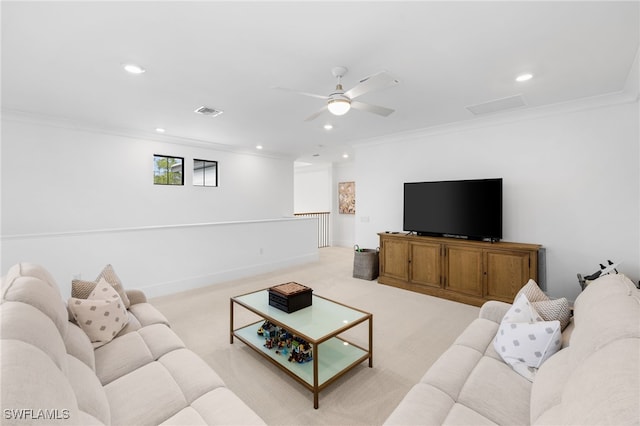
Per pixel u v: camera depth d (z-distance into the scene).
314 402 1.87
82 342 1.62
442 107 3.48
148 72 2.56
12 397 0.70
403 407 1.33
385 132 4.76
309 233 6.22
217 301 3.79
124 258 3.75
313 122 4.16
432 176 4.54
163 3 1.66
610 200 3.19
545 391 1.22
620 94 3.02
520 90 2.97
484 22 1.85
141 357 1.74
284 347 2.38
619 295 1.35
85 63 2.39
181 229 4.24
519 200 3.73
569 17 1.80
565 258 3.45
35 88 2.92
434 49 2.18
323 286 4.49
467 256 3.75
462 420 1.24
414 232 4.57
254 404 1.91
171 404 1.36
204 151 5.74
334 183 9.02
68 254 3.37
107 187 4.51
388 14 1.77
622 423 0.67
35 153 3.90
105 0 1.63
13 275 1.54
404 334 2.88
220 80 2.72
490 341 1.92
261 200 6.70
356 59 2.32
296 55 2.26
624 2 1.66
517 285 3.39
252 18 1.81
